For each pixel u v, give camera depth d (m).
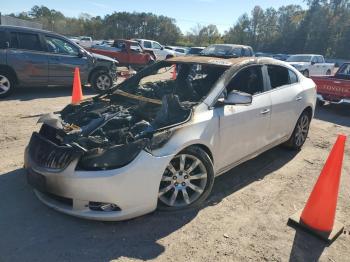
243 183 4.52
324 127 7.99
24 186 4.03
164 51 25.70
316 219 3.41
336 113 9.96
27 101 8.79
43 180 3.29
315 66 18.98
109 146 3.29
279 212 3.85
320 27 70.75
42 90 10.48
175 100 3.75
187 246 3.15
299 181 4.70
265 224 3.59
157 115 3.63
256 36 92.44
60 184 3.18
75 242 3.11
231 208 3.85
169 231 3.34
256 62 4.66
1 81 8.89
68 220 3.42
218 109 3.89
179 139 3.40
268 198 4.15
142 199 3.22
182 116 3.64
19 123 6.62
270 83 4.84
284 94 5.01
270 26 91.00
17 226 3.28
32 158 3.46
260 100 4.50
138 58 19.47
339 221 3.76
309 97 5.63
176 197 3.61
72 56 10.09
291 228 3.55
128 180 3.10
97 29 98.44
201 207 3.81
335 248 3.29
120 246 3.09
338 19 69.38
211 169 3.72
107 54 18.83
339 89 9.88
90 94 10.60
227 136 3.97
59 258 2.90
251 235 3.39
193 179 3.66
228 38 96.50
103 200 3.11
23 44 9.18
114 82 11.36
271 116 4.69
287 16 87.62
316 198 3.41
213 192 4.20
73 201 3.17
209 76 4.32
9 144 5.41
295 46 75.12
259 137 4.57
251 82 4.51
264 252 3.15
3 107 7.95
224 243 3.23
